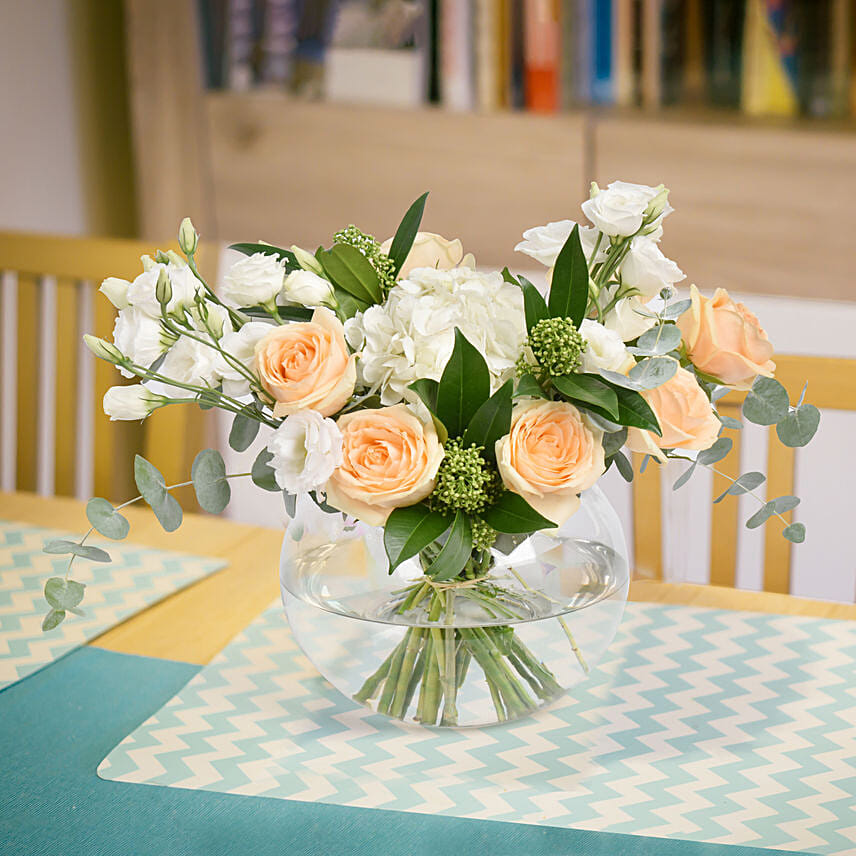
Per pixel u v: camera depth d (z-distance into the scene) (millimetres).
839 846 695
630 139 2246
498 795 754
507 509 698
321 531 777
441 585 755
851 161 2137
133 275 1499
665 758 795
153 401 715
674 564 1366
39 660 931
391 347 688
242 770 787
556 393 723
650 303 782
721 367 707
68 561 1119
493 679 791
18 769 788
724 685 893
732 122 2227
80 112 2572
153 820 732
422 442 669
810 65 2219
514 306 717
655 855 690
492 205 2361
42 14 2420
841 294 2213
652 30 2268
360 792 760
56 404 1551
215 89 2484
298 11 2398
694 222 2256
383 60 2379
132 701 880
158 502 725
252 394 729
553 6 2273
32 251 1541
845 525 2389
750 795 750
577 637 792
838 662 923
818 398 1183
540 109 2326
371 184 2414
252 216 2496
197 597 1057
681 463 842
